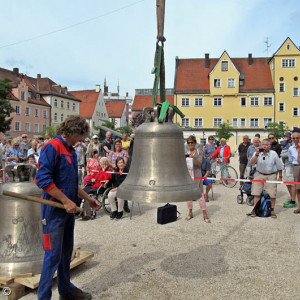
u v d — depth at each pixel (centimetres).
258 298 357
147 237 585
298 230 621
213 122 5188
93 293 372
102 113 7812
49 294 314
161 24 277
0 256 390
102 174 769
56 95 6222
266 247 527
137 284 394
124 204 782
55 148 316
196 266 447
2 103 3853
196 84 5250
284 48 5059
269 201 733
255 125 5147
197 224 675
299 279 404
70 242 347
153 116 300
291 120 5078
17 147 1123
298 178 756
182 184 283
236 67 5166
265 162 733
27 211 400
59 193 306
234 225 666
